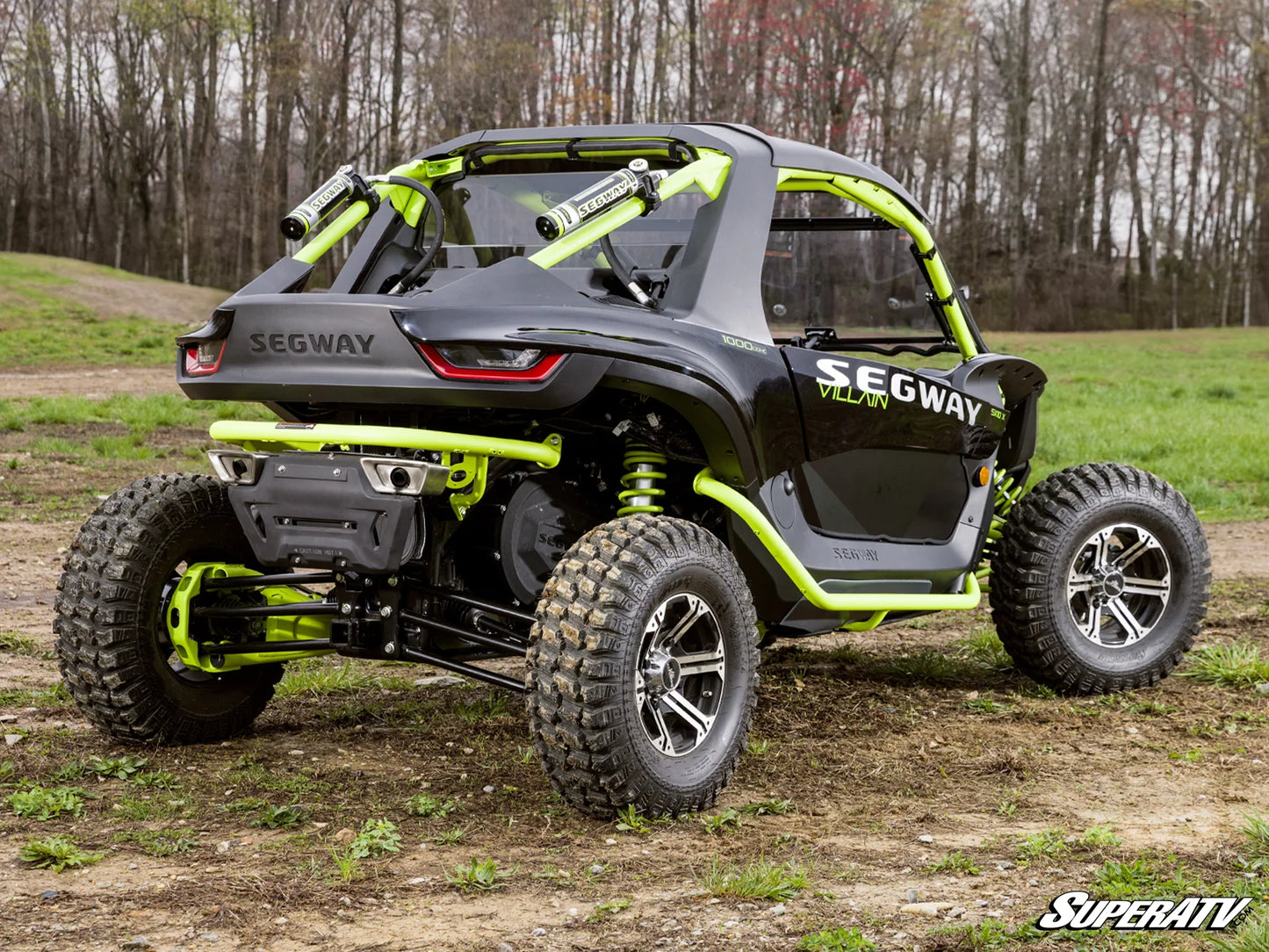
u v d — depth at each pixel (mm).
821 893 3176
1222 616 7172
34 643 6000
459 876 3232
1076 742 4668
